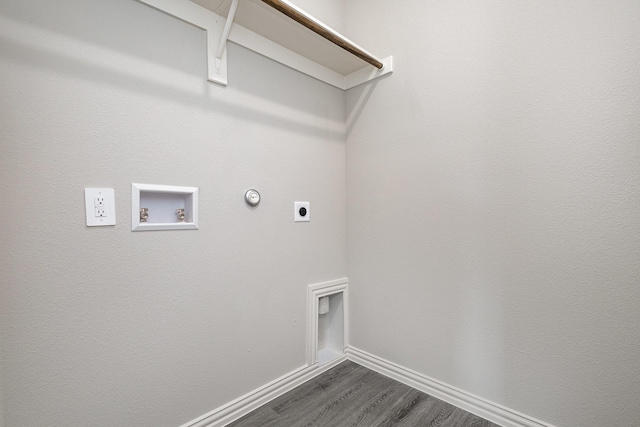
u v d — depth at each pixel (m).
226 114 1.32
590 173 1.08
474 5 1.34
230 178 1.34
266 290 1.48
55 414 0.93
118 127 1.03
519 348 1.25
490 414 1.32
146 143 1.09
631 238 1.01
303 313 1.65
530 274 1.22
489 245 1.32
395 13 1.63
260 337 1.46
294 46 1.54
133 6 1.07
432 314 1.51
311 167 1.70
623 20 1.01
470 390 1.39
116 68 1.03
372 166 1.76
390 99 1.66
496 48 1.28
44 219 0.90
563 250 1.14
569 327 1.13
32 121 0.88
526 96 1.21
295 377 1.59
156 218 1.17
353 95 1.86
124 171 1.05
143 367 1.10
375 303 1.76
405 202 1.61
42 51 0.90
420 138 1.54
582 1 1.08
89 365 0.99
